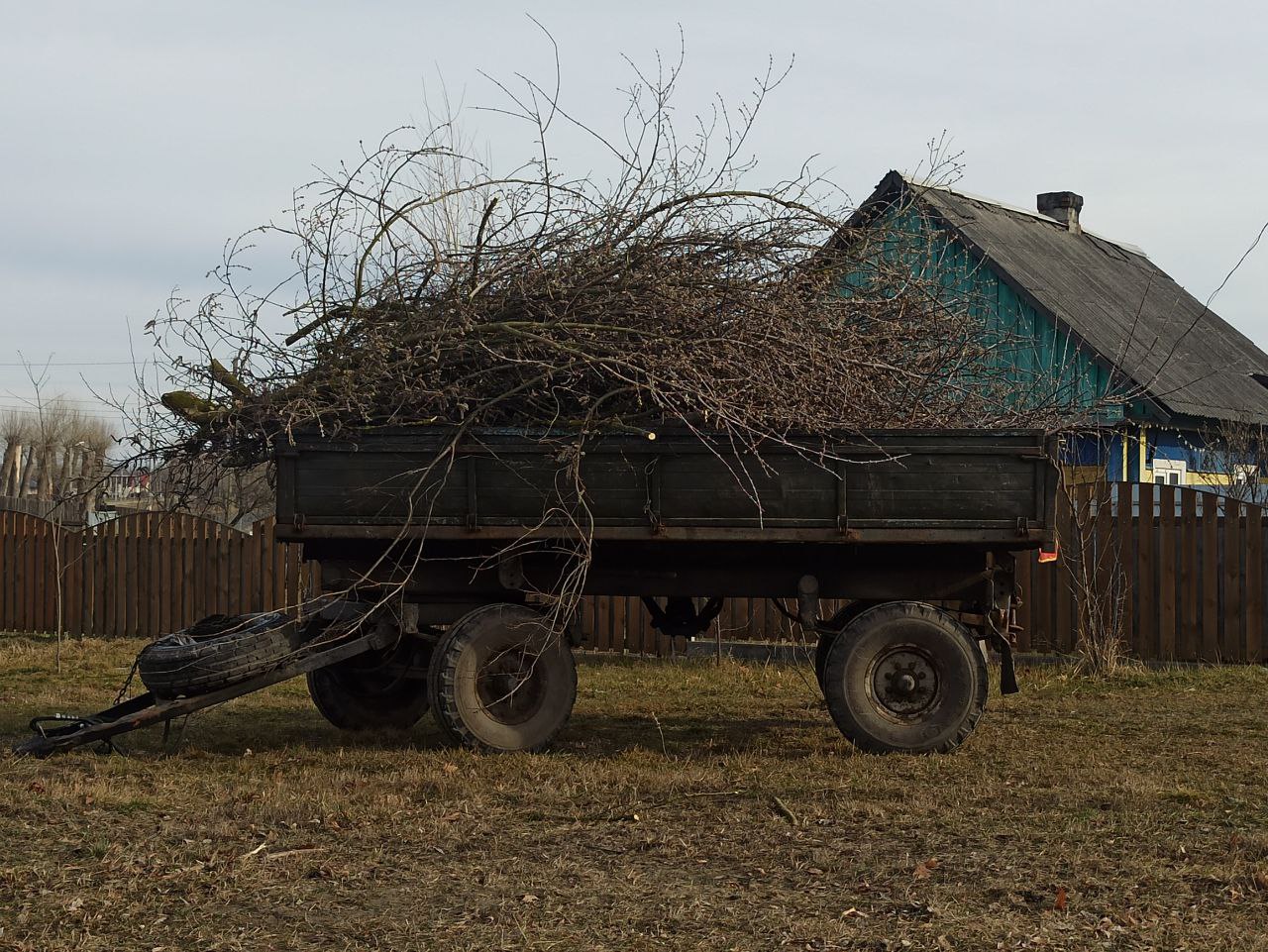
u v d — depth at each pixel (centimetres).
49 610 1677
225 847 580
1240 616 1231
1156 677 1170
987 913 483
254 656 793
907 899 500
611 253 814
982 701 788
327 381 795
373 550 820
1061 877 527
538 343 784
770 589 818
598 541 795
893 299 862
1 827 620
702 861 556
